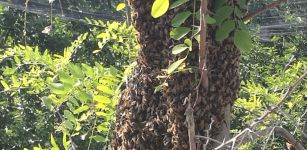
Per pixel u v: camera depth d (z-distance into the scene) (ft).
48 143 9.31
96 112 4.06
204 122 3.24
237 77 3.34
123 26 5.09
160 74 3.29
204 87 3.19
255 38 9.98
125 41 5.61
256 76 9.55
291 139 3.28
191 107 3.07
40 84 5.12
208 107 3.24
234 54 3.28
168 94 3.23
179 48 3.00
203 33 2.90
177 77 3.20
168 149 3.29
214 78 3.25
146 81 3.35
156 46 3.30
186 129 3.20
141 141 3.37
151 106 3.34
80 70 4.07
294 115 6.08
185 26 3.16
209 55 3.22
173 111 3.22
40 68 5.66
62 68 4.89
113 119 4.04
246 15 3.34
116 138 3.53
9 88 5.35
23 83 5.20
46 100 4.19
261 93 6.10
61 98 4.09
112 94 3.95
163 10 2.72
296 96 6.41
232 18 3.15
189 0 3.15
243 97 6.79
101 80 4.23
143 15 3.31
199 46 2.97
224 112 3.30
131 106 3.42
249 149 4.83
